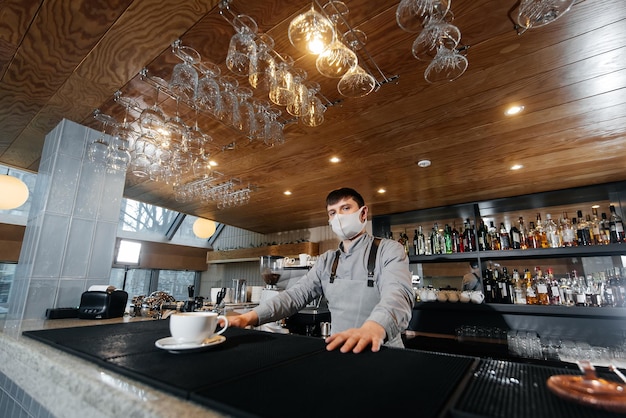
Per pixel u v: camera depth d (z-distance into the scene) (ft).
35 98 5.24
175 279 19.66
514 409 1.24
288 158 7.22
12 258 12.37
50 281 5.35
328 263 4.61
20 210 12.96
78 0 3.41
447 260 9.93
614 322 7.38
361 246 4.34
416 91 4.73
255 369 1.74
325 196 10.06
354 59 3.98
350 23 3.57
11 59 4.32
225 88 4.83
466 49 3.86
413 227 11.62
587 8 3.24
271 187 9.14
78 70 4.57
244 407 1.23
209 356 2.01
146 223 18.07
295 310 4.07
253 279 18.24
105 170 6.30
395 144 6.41
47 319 4.86
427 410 1.23
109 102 5.37
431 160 7.06
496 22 3.47
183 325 2.16
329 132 6.01
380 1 3.31
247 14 3.53
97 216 6.06
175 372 1.66
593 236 8.03
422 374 1.69
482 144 6.25
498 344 8.29
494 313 8.90
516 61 4.06
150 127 5.60
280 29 3.69
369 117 5.45
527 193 8.83
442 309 9.25
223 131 6.13
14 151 7.41
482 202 9.52
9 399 3.97
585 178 7.70
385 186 8.74
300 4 3.39
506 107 5.05
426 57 3.95
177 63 4.40
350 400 1.33
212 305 7.41
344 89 4.50
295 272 8.90
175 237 19.45
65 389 1.78
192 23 3.72
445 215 10.78
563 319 7.97
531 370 1.77
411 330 9.98
